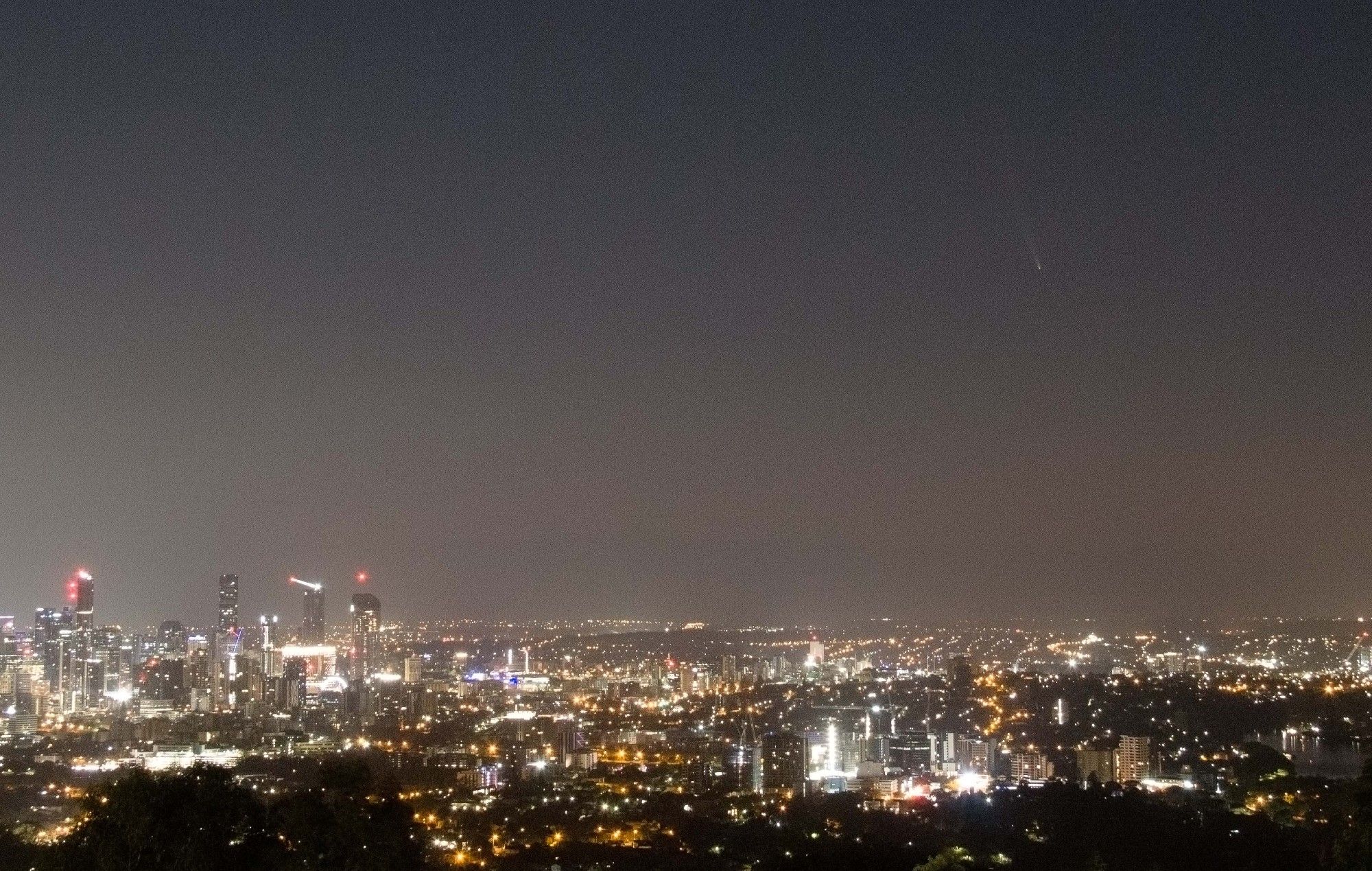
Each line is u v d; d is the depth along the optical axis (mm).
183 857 91125
